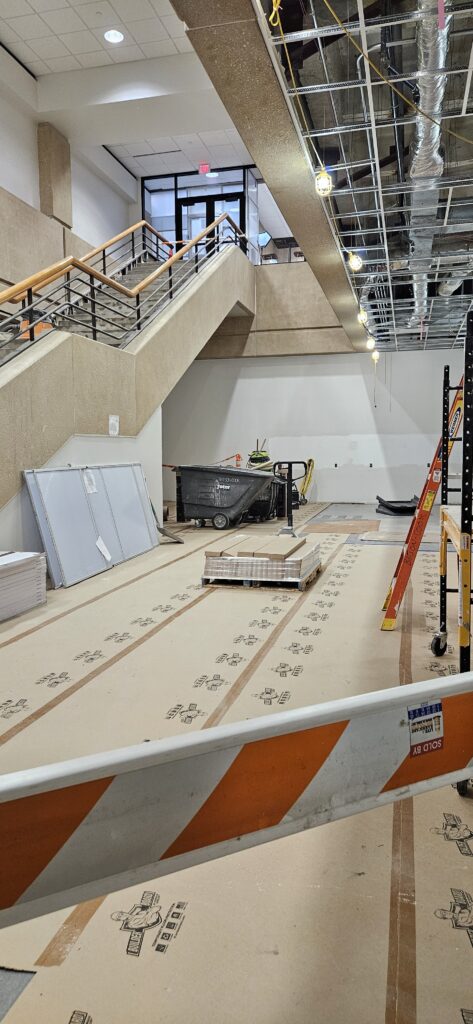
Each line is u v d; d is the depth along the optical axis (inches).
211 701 104.2
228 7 107.3
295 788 37.4
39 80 363.6
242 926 56.2
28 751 88.0
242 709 100.6
